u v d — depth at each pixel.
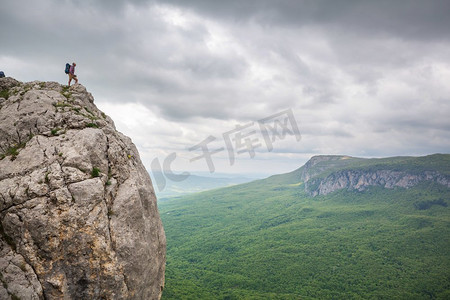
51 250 18.70
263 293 134.00
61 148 21.89
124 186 23.25
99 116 29.06
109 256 19.97
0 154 21.88
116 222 21.20
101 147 23.34
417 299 138.12
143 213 23.92
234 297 122.69
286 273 169.75
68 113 24.89
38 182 19.80
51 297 18.17
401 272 171.88
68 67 30.58
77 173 20.83
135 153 27.80
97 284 19.48
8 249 18.39
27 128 23.23
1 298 16.84
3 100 26.11
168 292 109.75
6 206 19.03
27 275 17.95
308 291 144.12
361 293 143.50
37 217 18.73
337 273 171.12
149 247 23.59
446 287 150.50
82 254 19.30
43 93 26.50
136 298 21.80
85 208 19.89
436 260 189.12
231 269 176.12
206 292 119.69
